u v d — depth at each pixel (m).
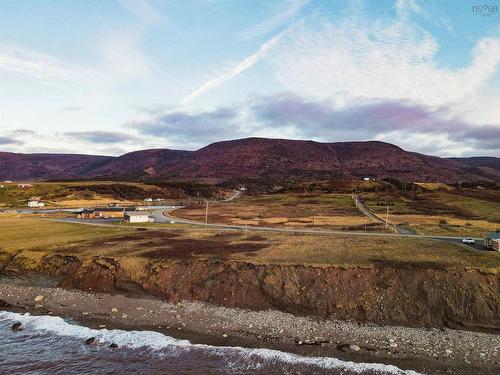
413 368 33.50
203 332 41.09
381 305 45.25
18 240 74.44
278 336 39.97
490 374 32.53
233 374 32.94
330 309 45.59
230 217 128.50
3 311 47.22
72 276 56.22
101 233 85.12
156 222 112.44
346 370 33.19
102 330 41.59
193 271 53.38
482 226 101.56
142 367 34.25
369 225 102.81
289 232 89.12
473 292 45.22
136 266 55.09
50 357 36.19
